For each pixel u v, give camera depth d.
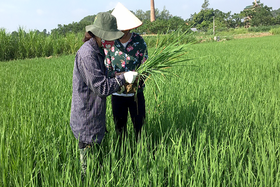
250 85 5.77
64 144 2.81
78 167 2.46
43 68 9.87
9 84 6.50
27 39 17.69
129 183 2.29
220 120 3.61
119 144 3.22
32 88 5.73
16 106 4.25
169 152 2.81
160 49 2.93
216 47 19.86
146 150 2.71
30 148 2.72
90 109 2.48
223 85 5.68
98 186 2.37
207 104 4.38
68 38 19.28
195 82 5.98
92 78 2.31
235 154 2.65
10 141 2.75
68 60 13.16
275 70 7.68
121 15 2.95
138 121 3.21
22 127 3.17
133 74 2.49
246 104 4.41
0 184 2.33
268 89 5.36
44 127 3.35
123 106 3.18
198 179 2.32
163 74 2.82
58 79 6.64
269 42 24.09
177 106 4.14
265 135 3.13
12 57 17.41
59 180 2.27
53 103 4.29
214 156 2.62
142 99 3.20
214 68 8.22
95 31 2.32
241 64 9.21
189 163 2.65
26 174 2.28
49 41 18.39
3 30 16.80
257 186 2.38
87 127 2.51
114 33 2.33
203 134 3.04
